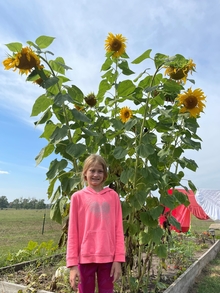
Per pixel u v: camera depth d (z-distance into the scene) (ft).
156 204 10.12
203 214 22.36
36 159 9.27
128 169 9.24
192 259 18.47
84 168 7.55
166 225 10.75
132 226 9.32
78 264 6.97
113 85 10.95
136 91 10.09
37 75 8.43
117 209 7.48
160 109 9.73
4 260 15.07
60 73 9.55
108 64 10.88
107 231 6.97
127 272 9.87
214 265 19.02
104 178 7.57
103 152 10.35
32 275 11.64
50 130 9.45
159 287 10.66
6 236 30.19
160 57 9.14
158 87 9.39
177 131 10.14
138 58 9.22
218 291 13.16
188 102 9.02
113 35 10.39
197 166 10.42
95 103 10.81
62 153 9.36
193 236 29.48
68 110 9.37
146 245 11.48
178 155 10.52
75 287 6.57
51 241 16.75
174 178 9.62
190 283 13.82
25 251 15.74
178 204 11.07
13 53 8.28
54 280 10.50
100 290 6.79
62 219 9.16
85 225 7.02
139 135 9.51
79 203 7.23
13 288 10.47
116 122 10.00
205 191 27.71
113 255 7.00
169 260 16.74
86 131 8.89
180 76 9.05
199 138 10.32
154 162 9.46
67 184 8.56
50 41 8.78
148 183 9.42
